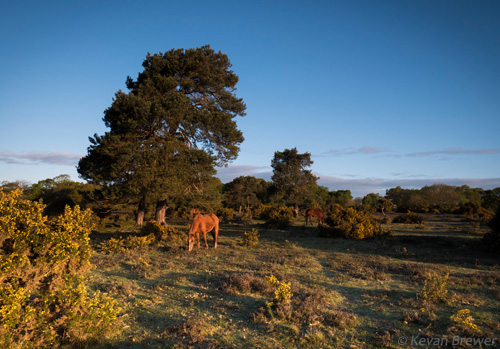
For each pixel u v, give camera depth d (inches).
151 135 808.9
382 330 197.8
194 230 513.3
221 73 886.4
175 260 431.2
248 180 2231.8
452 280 312.0
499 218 528.7
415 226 982.4
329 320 211.8
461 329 193.2
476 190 2770.7
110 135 717.3
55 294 194.1
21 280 182.5
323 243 636.1
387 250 544.4
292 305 241.0
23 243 179.3
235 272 355.9
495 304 243.9
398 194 2689.5
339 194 2987.2
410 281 320.5
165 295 274.4
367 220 742.5
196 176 866.8
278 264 402.9
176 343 180.7
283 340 184.7
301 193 2069.4
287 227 923.4
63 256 190.2
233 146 862.5
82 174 798.5
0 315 156.4
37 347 163.2
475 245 559.2
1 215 182.9
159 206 892.0
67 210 206.5
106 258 445.1
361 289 294.0
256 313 226.1
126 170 740.7
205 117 778.2
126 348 176.6
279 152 2140.7
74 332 174.9
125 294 274.5
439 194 2449.6
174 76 860.0
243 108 941.2
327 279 331.6
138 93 759.7
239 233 799.7
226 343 180.5
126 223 1123.9
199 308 241.4
